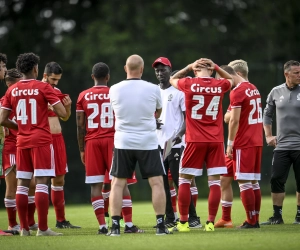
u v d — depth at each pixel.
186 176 32.09
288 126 37.78
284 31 104.56
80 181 76.25
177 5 105.19
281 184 37.34
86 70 95.88
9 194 34.94
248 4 106.88
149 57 97.75
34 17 106.38
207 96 31.50
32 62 31.73
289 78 37.47
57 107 31.38
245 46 104.38
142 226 37.25
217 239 27.34
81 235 31.02
